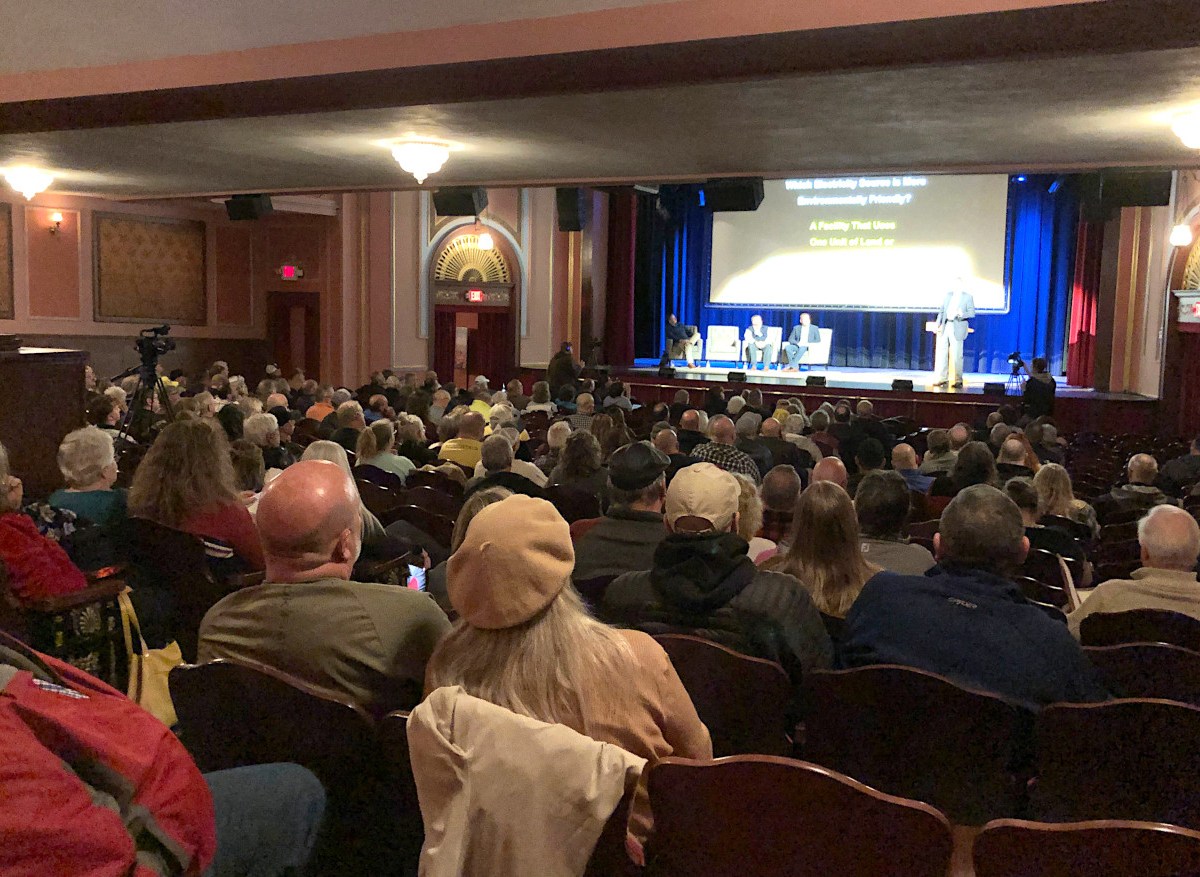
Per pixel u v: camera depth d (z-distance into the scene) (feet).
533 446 24.47
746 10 14.12
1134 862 4.28
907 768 6.69
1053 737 6.19
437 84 16.29
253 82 17.76
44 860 3.33
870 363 57.98
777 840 4.83
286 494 6.45
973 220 50.67
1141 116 18.49
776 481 12.76
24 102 19.84
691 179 28.48
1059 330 52.90
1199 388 39.52
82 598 7.95
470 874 4.24
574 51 15.20
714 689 7.06
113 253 43.47
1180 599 9.00
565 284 54.49
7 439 16.58
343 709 5.77
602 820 4.15
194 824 3.97
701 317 59.47
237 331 48.37
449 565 4.96
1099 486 24.04
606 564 9.57
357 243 47.60
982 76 15.25
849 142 21.85
